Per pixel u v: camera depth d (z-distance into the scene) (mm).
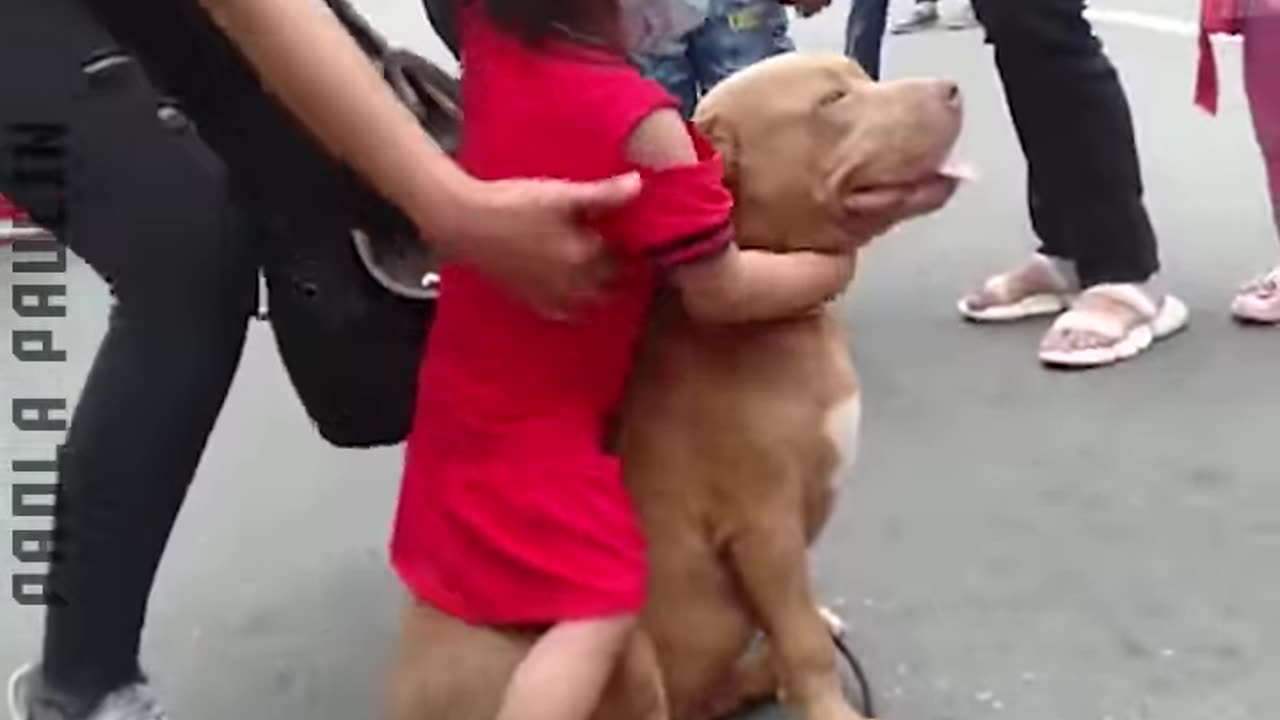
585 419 1466
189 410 1620
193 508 2338
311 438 2557
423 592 1507
